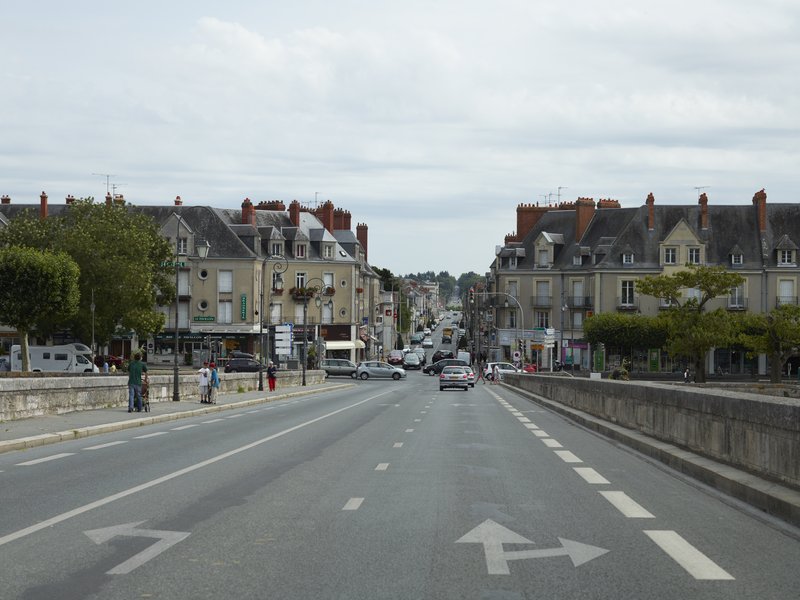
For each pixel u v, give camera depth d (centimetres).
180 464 1508
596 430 2245
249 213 9256
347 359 9800
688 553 780
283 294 9350
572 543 827
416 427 2411
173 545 827
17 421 2416
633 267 8900
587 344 9256
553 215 10094
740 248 8869
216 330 8575
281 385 6319
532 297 9738
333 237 9831
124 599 638
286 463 1514
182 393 4134
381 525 925
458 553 787
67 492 1176
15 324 5469
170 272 7356
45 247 6675
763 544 820
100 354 7569
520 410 3397
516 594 646
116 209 6900
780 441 1052
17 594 653
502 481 1269
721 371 8606
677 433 1558
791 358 8519
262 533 884
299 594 649
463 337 18662
